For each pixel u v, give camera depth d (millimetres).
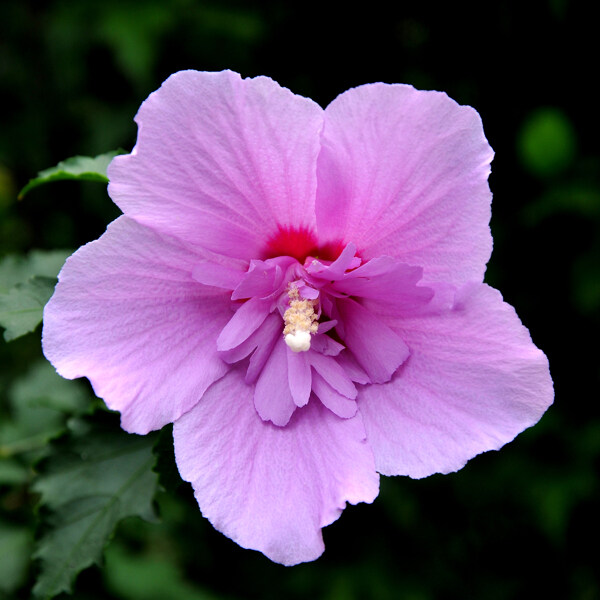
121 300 344
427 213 348
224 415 350
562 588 581
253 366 351
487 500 562
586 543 584
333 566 537
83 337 341
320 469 350
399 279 344
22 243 672
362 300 357
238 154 344
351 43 666
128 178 340
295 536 345
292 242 356
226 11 626
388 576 538
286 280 354
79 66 661
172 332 348
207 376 349
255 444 350
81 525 383
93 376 340
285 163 347
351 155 346
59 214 682
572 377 584
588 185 566
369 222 352
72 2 625
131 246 344
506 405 347
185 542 490
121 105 663
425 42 664
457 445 349
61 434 386
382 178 347
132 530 459
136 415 343
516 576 574
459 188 344
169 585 464
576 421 574
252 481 348
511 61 641
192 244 348
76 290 341
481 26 640
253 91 341
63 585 379
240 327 348
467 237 345
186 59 653
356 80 677
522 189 621
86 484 385
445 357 351
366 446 351
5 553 430
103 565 381
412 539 551
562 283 592
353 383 356
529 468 558
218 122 342
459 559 563
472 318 347
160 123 340
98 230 681
